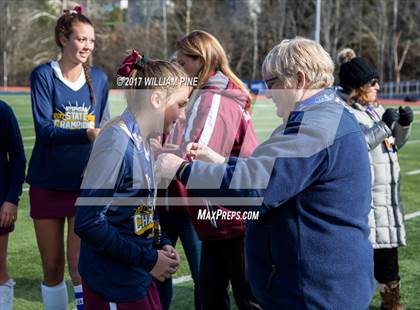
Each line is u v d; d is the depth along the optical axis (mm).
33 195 3330
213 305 3070
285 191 1941
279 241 2037
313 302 1989
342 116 2053
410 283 4281
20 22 42406
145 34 42469
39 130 3176
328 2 41312
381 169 3334
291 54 2084
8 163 3150
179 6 43625
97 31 42500
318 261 1989
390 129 3324
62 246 3414
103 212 2068
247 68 42188
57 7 45250
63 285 3471
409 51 44969
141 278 2254
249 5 43656
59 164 3236
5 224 3102
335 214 1988
